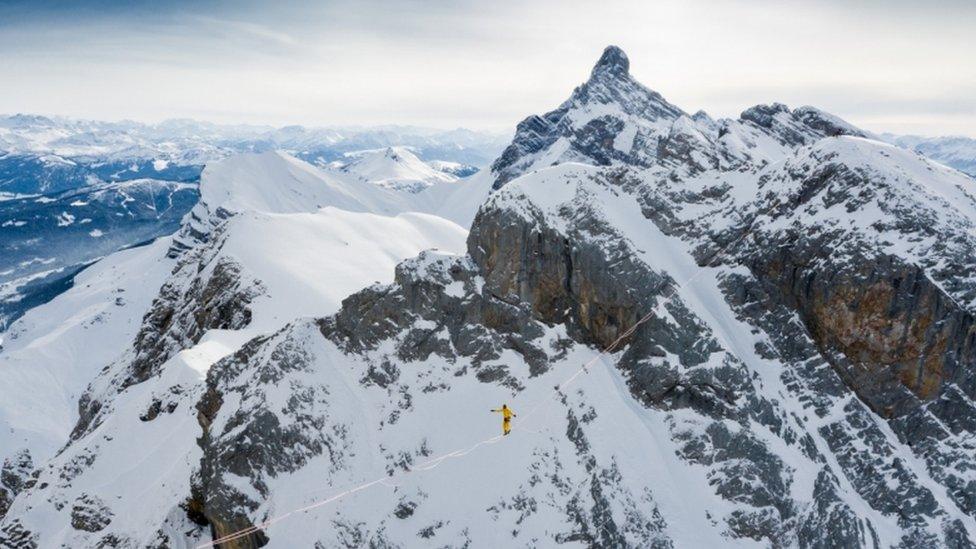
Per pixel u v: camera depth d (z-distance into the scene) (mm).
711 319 78000
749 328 79375
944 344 69125
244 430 82812
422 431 82875
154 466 93188
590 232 84750
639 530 66938
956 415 68688
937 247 70875
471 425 82188
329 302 126000
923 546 63812
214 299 134500
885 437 70188
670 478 70375
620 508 68438
